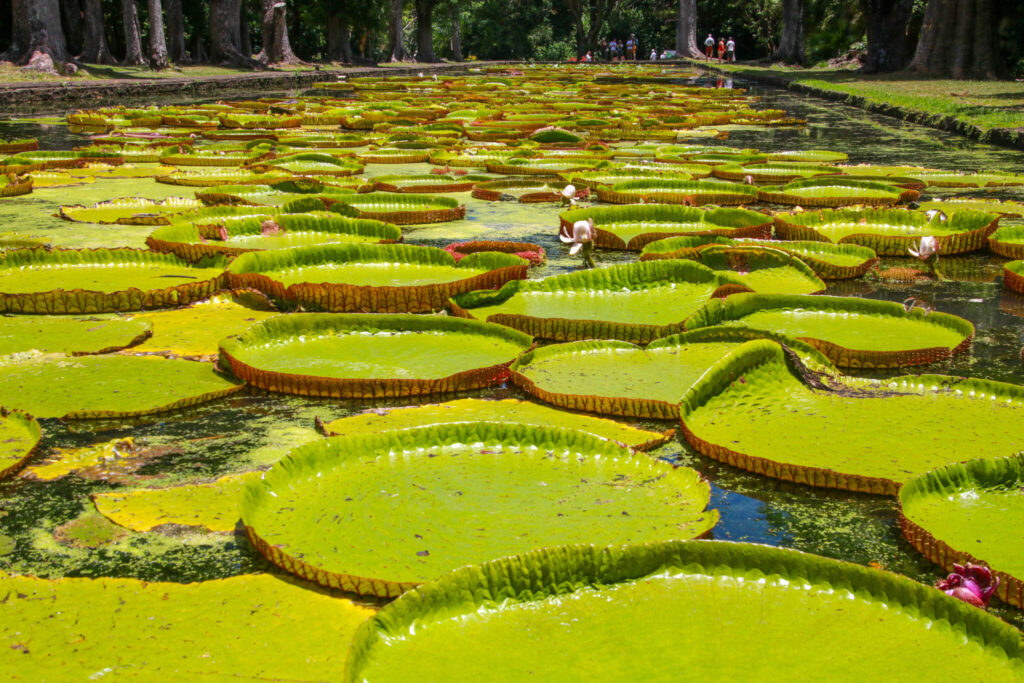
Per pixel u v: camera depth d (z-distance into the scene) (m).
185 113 12.98
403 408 2.45
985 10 18.25
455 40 39.31
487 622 1.43
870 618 1.42
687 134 10.80
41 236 4.66
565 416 2.40
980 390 2.47
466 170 7.75
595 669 1.31
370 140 9.74
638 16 43.28
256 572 1.66
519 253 4.25
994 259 4.45
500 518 1.77
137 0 26.89
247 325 3.22
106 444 2.28
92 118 11.09
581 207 5.43
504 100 16.69
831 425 2.28
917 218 4.91
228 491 2.01
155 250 4.09
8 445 2.21
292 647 1.42
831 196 5.88
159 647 1.42
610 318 3.21
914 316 3.19
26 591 1.59
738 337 2.82
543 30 42.66
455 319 3.02
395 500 1.85
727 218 4.87
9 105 14.60
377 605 1.54
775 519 1.91
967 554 1.63
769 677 1.29
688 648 1.36
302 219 4.71
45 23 17.66
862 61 26.11
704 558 1.54
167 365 2.80
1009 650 1.31
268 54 26.86
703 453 2.19
